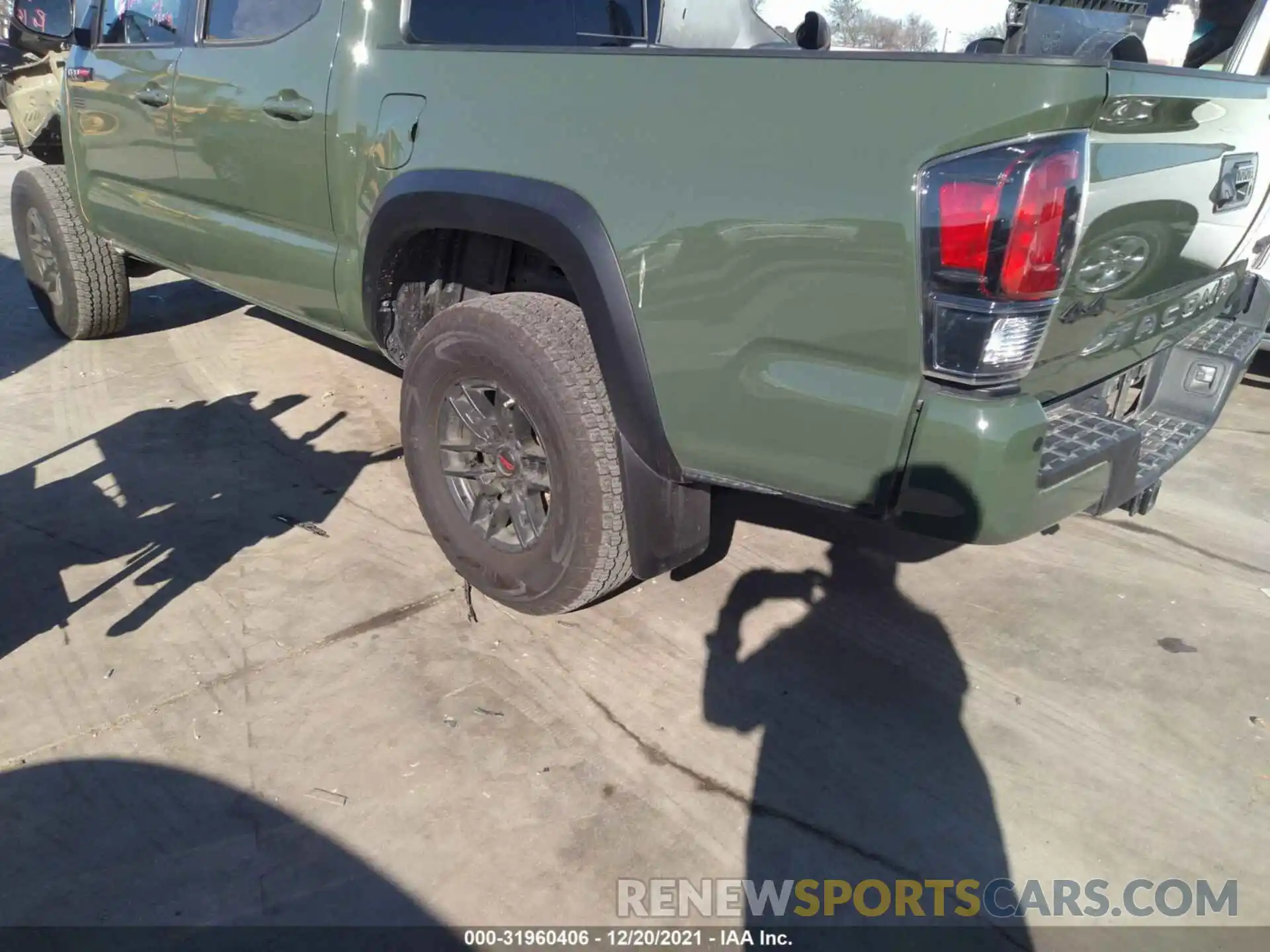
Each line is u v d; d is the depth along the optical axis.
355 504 3.41
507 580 2.71
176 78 3.46
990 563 3.21
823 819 2.15
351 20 2.75
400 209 2.58
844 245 1.82
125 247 4.27
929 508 1.88
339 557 3.07
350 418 4.14
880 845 2.09
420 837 2.05
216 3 3.33
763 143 1.90
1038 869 2.05
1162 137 1.94
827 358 1.93
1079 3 2.28
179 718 2.35
